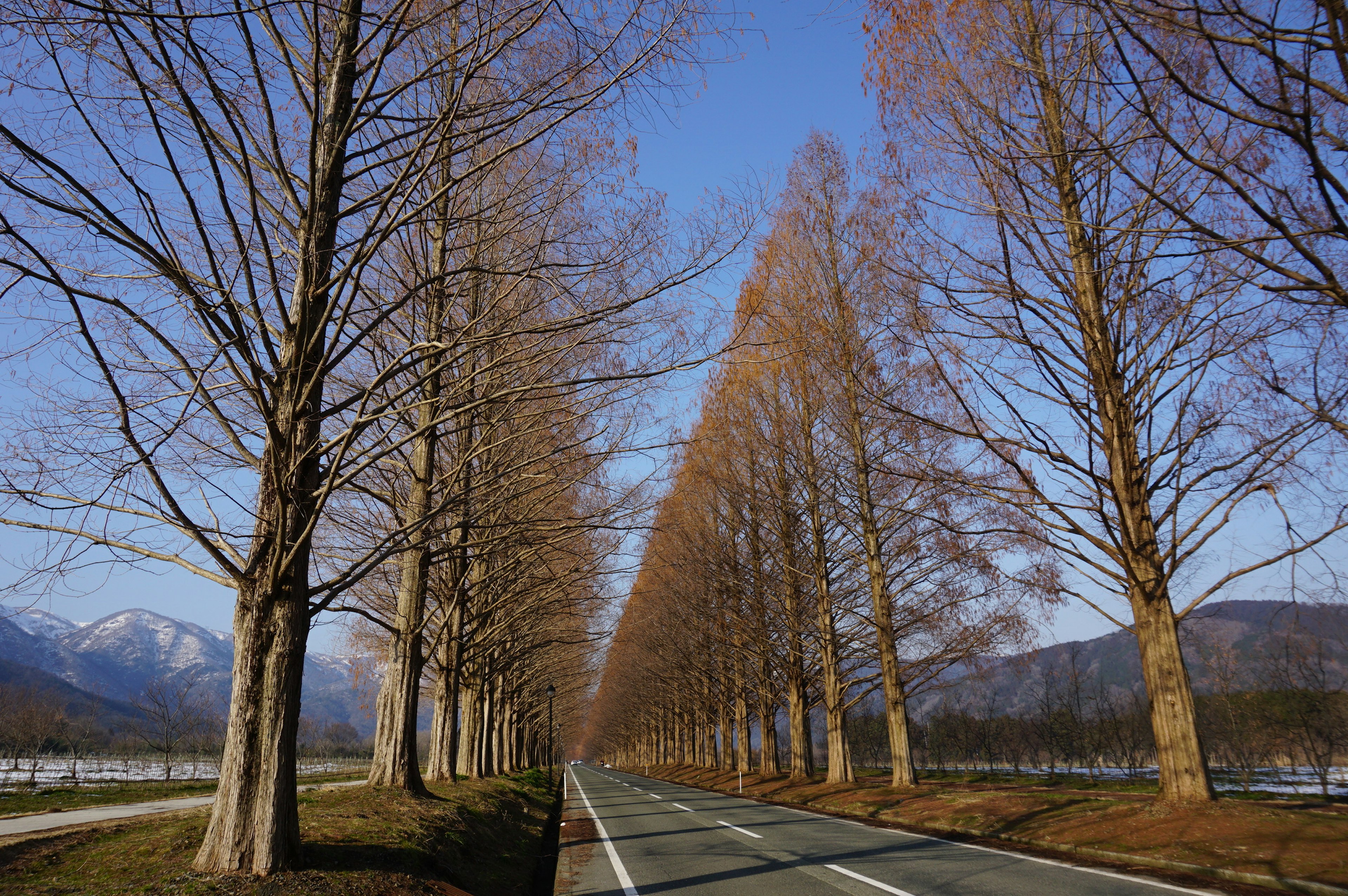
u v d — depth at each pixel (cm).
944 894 730
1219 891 713
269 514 658
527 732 5650
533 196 904
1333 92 572
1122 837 984
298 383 665
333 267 791
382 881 629
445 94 869
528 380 1159
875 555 2000
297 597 653
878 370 1739
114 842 721
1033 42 1040
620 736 10625
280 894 553
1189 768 1026
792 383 2216
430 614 1321
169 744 2970
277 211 727
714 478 2417
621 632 4850
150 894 538
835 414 1992
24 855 668
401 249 1077
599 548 2019
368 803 1021
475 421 1308
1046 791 1720
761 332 1020
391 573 1538
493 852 1112
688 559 2686
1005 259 1078
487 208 871
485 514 1127
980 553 1606
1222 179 650
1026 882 782
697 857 1073
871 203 1294
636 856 1127
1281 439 965
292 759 633
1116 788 1828
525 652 2120
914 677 1961
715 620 2848
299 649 649
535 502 1424
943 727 4041
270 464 676
